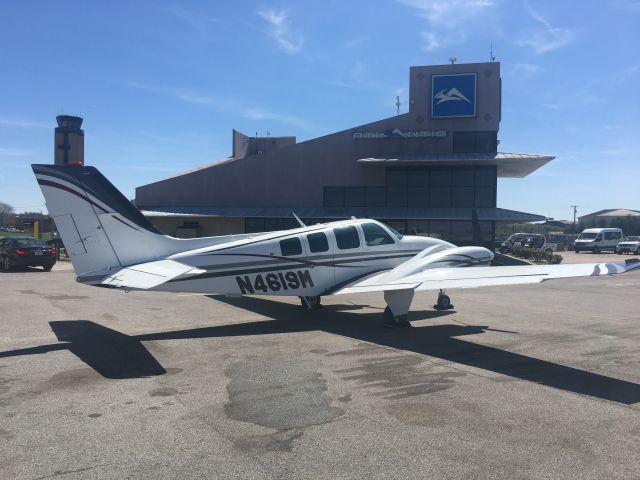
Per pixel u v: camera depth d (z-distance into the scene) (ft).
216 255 27.96
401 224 92.48
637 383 18.53
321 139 100.07
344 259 31.30
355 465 11.76
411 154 96.32
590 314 35.19
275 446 12.77
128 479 11.00
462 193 94.38
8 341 25.02
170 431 13.67
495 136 94.07
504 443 13.07
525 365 21.02
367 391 17.35
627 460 12.14
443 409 15.58
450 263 31.32
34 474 11.18
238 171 103.50
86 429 13.78
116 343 24.76
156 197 106.32
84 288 46.60
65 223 25.66
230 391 17.24
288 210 99.45
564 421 14.66
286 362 21.25
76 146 136.56
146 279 23.73
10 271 64.03
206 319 31.86
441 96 94.94
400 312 29.07
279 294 29.60
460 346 24.56
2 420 14.42
